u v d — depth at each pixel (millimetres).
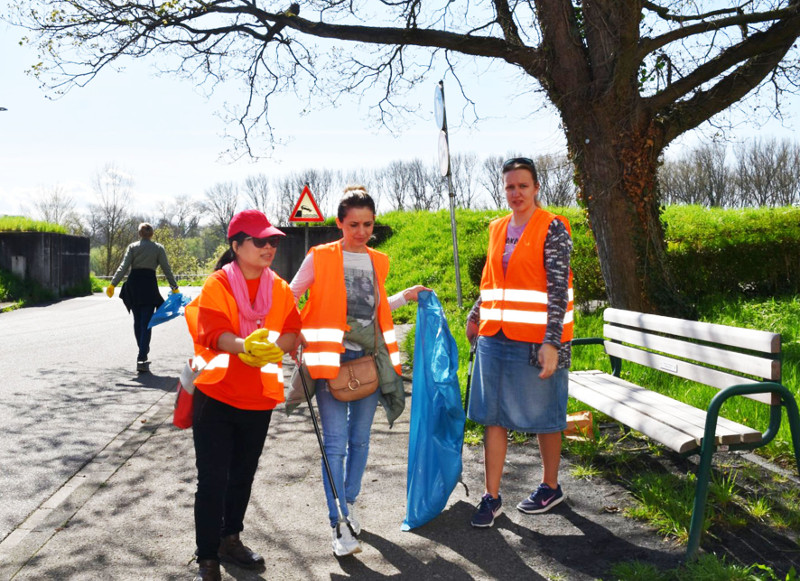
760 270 11344
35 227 25125
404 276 17328
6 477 4910
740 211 16766
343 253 3750
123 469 4988
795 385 6004
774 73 9516
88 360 10102
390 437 5613
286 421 6250
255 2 10680
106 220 64438
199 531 3143
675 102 8539
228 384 3168
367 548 3605
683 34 8078
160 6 10492
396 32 9562
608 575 3221
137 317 9109
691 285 11391
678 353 4539
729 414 5285
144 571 3387
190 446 5555
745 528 3629
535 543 3596
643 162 8133
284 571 3367
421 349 4016
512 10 9047
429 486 3854
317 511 4121
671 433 3627
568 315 3867
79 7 10461
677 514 3738
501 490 4355
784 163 64250
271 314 3283
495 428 3900
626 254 8156
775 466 4496
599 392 4805
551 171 8703
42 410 6938
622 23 7715
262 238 3156
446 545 3607
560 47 8180
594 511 3957
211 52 11492
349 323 3684
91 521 4031
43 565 3463
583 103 8141
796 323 9180
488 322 3912
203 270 69375
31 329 14250
